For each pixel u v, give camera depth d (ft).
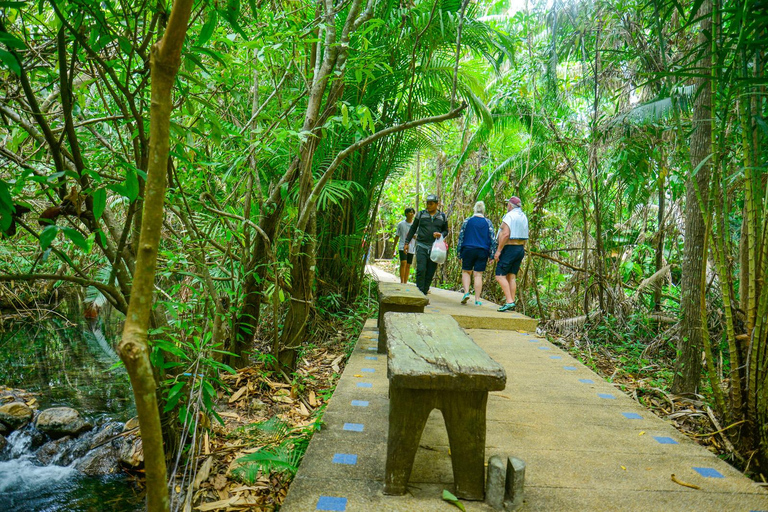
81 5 5.74
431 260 24.41
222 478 8.87
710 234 9.65
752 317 9.11
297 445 9.44
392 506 6.45
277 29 11.19
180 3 3.58
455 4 17.72
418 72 19.17
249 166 12.39
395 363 6.67
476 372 6.32
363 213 22.81
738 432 9.40
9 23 7.45
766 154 8.88
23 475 10.98
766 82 7.12
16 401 14.71
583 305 23.27
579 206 24.64
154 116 3.90
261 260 13.67
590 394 11.60
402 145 23.62
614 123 17.28
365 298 25.20
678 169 18.76
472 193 36.32
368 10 13.26
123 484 10.51
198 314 11.82
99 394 16.02
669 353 17.98
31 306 26.45
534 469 7.69
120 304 7.67
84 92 9.69
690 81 13.42
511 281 21.88
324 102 14.99
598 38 18.19
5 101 7.34
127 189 5.22
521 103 27.14
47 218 5.90
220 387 12.86
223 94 12.52
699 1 8.46
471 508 6.47
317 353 18.02
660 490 7.11
